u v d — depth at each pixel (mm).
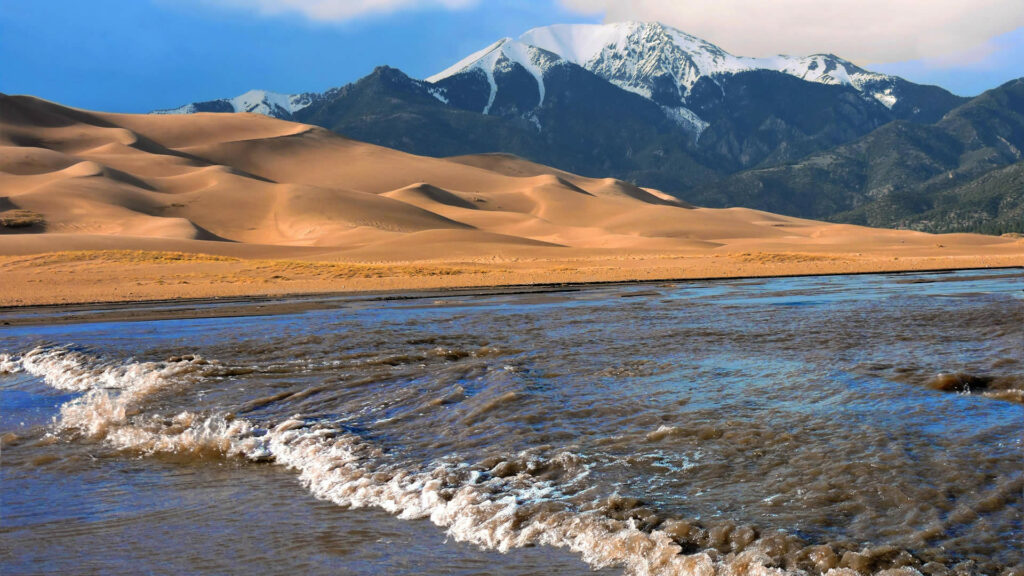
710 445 8922
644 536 6320
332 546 6508
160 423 11391
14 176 164000
